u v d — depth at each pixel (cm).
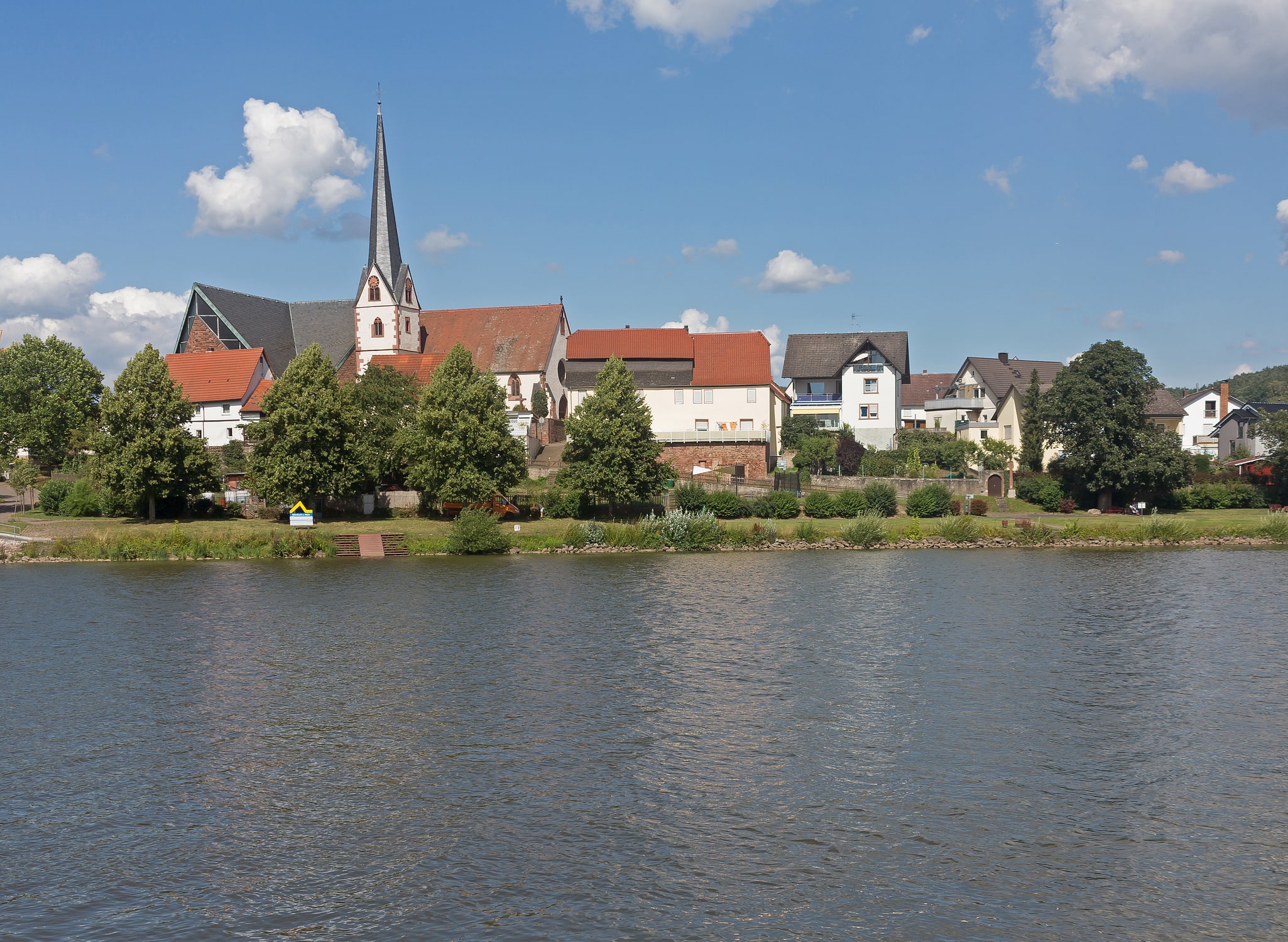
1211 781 2447
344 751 2694
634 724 2911
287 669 3622
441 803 2323
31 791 2419
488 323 11944
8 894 1902
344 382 10900
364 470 7906
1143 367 9306
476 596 5281
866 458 10375
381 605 5006
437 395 7806
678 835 2138
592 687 3331
